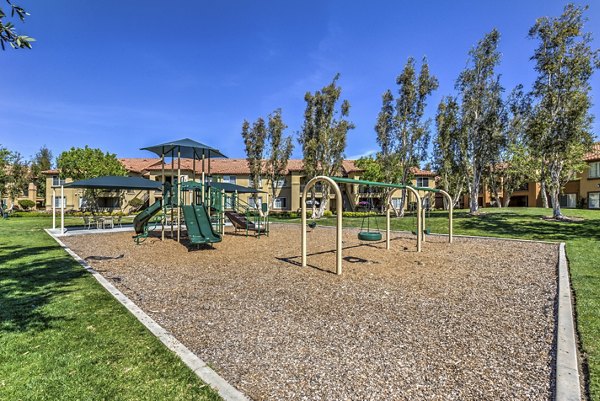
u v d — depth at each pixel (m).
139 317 4.12
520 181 30.89
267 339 3.58
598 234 11.93
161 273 6.74
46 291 5.22
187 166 34.31
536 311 4.45
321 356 3.19
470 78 19.41
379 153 24.88
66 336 3.51
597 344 3.32
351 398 2.52
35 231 15.33
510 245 10.49
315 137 25.00
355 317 4.24
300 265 7.43
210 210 13.25
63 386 2.59
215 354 3.22
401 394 2.56
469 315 4.32
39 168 48.12
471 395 2.55
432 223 17.64
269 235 13.77
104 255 8.83
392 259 8.09
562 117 14.79
